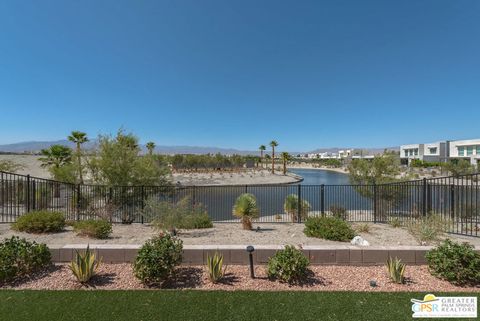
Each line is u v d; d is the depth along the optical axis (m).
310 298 3.56
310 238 6.22
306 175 50.00
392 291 3.77
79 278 3.86
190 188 10.80
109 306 3.32
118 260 4.54
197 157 51.81
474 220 9.05
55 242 5.62
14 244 4.13
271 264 4.14
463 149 58.59
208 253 4.55
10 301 3.40
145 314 3.16
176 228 6.82
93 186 9.27
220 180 34.53
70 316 3.10
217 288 3.82
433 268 4.20
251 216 7.74
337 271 4.36
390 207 10.80
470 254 3.97
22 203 10.63
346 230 6.03
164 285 3.87
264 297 3.58
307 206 10.49
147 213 7.50
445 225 6.75
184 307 3.32
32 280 3.92
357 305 3.40
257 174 44.00
